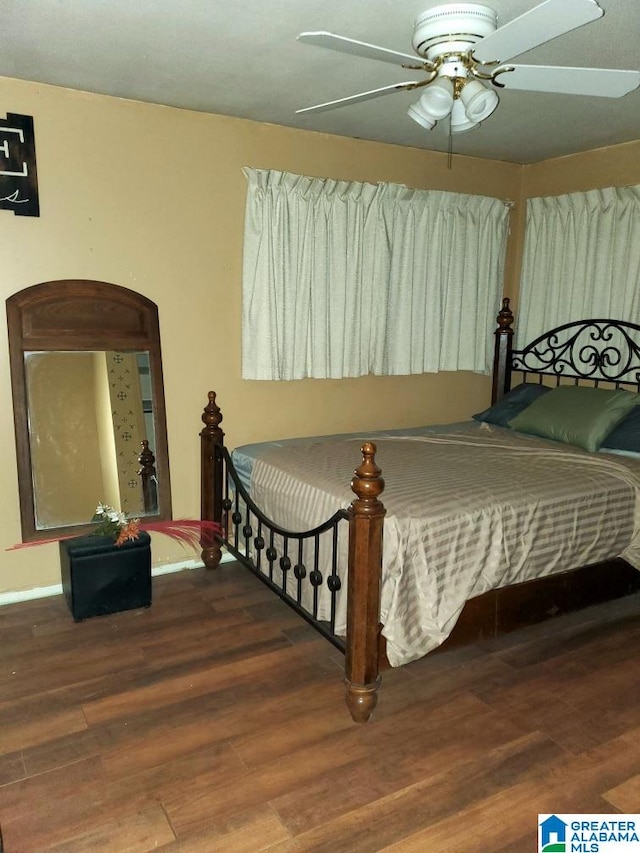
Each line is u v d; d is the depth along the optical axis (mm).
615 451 3207
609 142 3660
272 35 2289
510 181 4227
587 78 1921
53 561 3139
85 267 3045
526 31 1648
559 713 2266
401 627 2188
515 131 3443
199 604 3080
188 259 3275
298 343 3562
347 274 3623
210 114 3211
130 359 3211
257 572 3014
